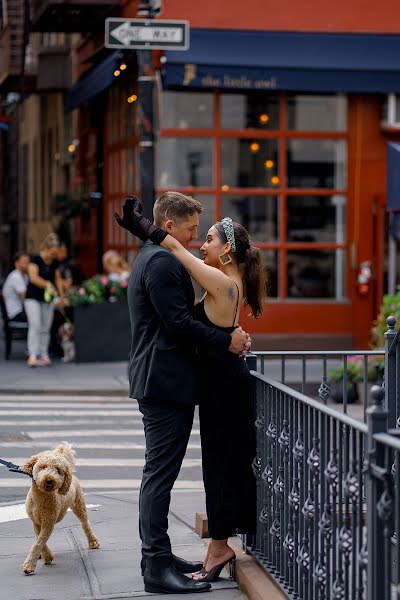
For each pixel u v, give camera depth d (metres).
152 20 15.85
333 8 20.78
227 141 20.97
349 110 21.12
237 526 6.62
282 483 6.12
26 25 26.38
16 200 29.64
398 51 20.75
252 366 6.78
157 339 6.38
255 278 6.56
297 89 20.31
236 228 6.55
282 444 6.05
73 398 16.62
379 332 15.64
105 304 20.42
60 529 8.20
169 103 20.86
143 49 16.06
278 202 21.06
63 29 24.92
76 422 14.20
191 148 20.94
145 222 6.43
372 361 15.51
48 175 33.38
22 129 38.06
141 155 17.19
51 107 32.88
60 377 18.41
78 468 11.17
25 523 8.48
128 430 13.59
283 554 6.12
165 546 6.46
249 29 20.66
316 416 5.41
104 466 11.29
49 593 6.49
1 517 8.70
